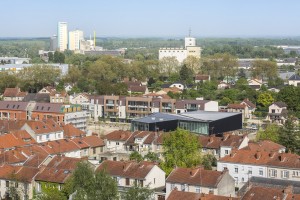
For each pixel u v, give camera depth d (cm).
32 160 16588
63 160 15950
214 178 14375
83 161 13788
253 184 14338
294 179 16488
